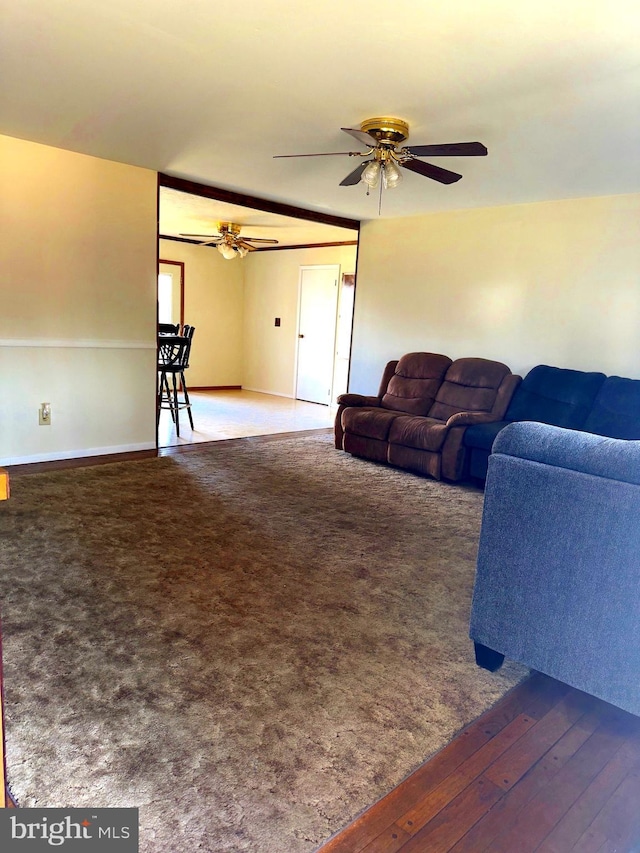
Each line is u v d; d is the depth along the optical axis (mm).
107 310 4445
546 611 1762
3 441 4129
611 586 1601
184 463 4543
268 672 1926
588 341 4586
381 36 2154
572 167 3709
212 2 1979
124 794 1400
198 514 3410
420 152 2877
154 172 4461
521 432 1817
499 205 4961
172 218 6531
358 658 2039
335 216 5824
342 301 7840
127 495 3684
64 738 1577
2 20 2162
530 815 1403
